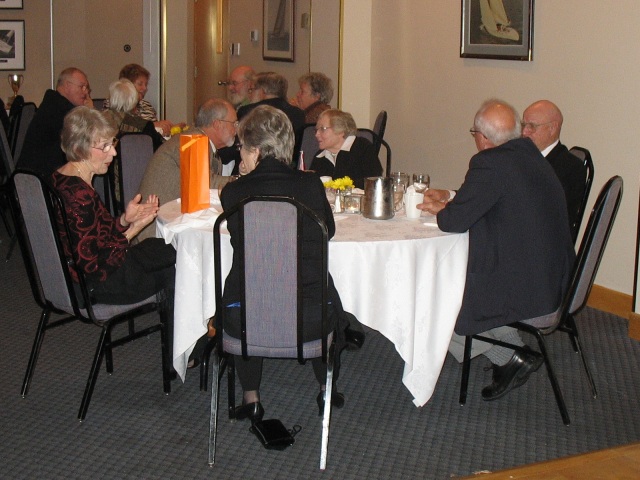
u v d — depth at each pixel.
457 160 5.04
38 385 3.10
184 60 7.34
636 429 2.79
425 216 2.95
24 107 5.25
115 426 2.78
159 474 2.47
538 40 4.23
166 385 3.01
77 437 2.70
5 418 2.82
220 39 8.06
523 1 4.27
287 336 2.40
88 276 2.69
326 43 6.10
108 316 2.75
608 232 2.75
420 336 2.72
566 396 3.04
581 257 2.63
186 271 2.68
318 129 3.84
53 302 2.78
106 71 7.35
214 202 3.05
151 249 2.80
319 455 2.60
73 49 7.29
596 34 3.87
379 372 3.27
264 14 7.06
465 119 4.91
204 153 2.86
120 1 7.26
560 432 2.76
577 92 4.02
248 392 2.76
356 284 2.58
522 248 2.69
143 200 3.34
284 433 2.66
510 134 2.79
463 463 2.55
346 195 2.99
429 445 2.67
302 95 4.93
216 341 2.47
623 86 3.75
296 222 2.26
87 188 2.63
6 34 7.21
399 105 5.65
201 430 2.76
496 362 2.99
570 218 3.27
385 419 2.85
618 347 3.56
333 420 2.83
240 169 3.28
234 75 5.44
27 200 2.60
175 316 2.72
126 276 2.72
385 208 2.84
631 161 3.75
